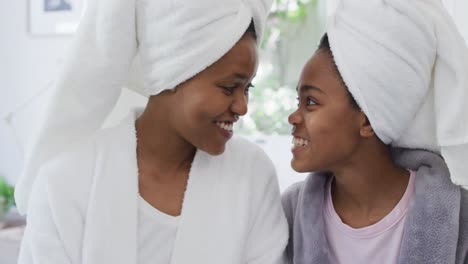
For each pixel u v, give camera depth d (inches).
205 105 29.1
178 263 30.8
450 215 30.6
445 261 30.0
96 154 31.5
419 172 32.8
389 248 32.8
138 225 31.0
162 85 29.9
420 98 31.3
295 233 34.7
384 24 29.9
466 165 31.1
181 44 28.6
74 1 70.6
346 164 33.1
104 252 29.8
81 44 30.0
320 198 34.6
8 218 70.4
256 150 35.7
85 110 30.7
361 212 34.3
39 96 71.8
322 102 31.7
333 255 34.3
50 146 31.6
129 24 29.6
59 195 30.0
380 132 31.2
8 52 74.4
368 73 30.0
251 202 33.2
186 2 28.2
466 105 30.2
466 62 30.4
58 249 29.6
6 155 74.4
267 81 72.6
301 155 32.9
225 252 31.4
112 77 30.2
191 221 31.3
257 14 29.8
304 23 70.6
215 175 33.0
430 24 30.3
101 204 30.3
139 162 32.4
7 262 63.0
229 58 28.9
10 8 73.9
